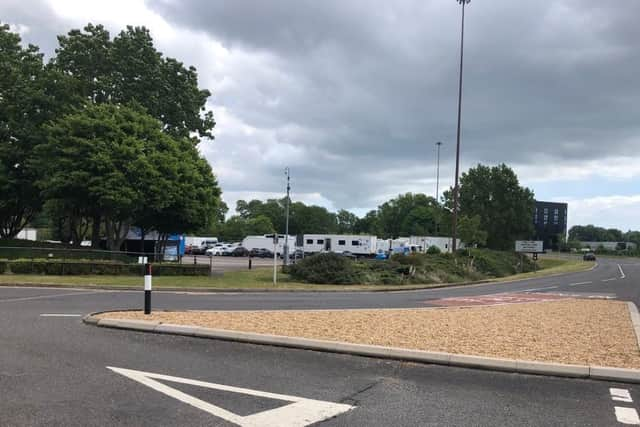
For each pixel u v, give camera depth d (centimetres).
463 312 1359
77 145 3016
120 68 3994
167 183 3075
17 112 3659
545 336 984
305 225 14762
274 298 1858
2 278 2220
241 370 721
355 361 787
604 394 650
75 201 3212
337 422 529
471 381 695
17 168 3672
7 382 639
